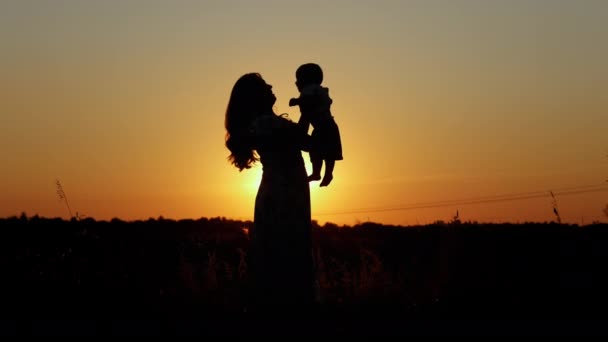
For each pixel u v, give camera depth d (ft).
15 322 33.09
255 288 33.94
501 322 32.19
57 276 44.27
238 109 33.91
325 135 32.73
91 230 53.57
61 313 35.63
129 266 48.21
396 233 82.58
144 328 31.32
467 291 40.34
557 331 30.12
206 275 45.01
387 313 34.76
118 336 29.76
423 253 57.41
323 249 67.72
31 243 50.01
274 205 33.55
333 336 29.35
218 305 37.78
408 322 32.22
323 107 32.73
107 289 42.27
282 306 33.47
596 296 38.63
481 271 45.16
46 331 30.83
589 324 31.60
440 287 40.93
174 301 39.24
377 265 44.27
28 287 42.14
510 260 50.01
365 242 73.05
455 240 47.83
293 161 33.73
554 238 59.21
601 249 50.90
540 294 39.14
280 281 33.55
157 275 47.01
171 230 78.59
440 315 34.14
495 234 62.08
